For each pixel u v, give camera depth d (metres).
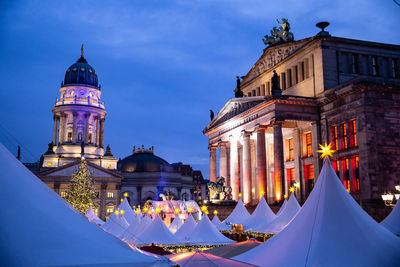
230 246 26.83
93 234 10.59
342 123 65.75
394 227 32.75
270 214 52.91
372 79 63.91
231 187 84.25
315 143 70.31
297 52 77.19
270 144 88.25
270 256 19.64
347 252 18.12
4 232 8.60
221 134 91.81
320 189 21.72
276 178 67.69
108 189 159.12
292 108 69.75
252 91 94.94
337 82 70.69
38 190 10.62
